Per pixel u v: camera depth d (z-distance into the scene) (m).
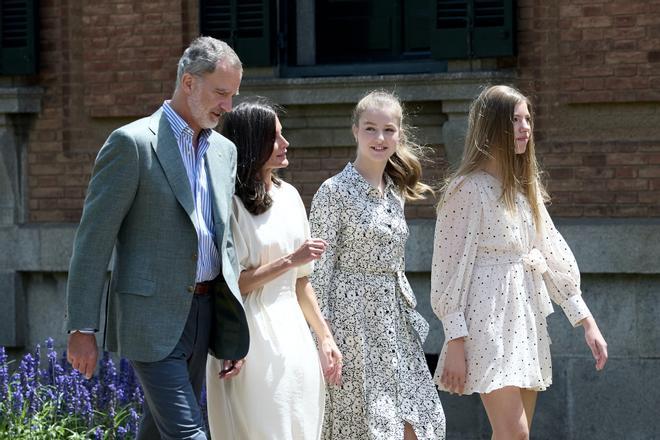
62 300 15.07
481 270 8.84
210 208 8.41
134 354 8.09
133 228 8.17
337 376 9.09
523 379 8.67
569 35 13.41
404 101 13.93
